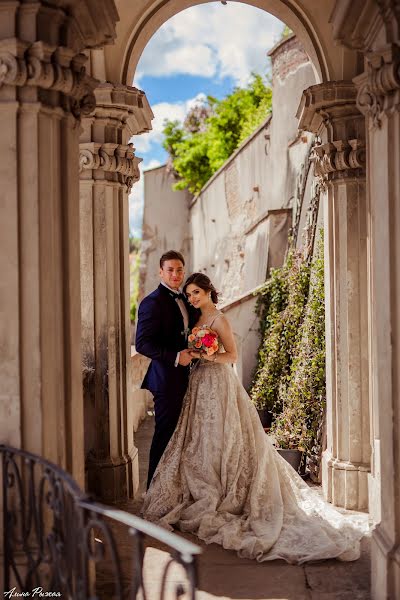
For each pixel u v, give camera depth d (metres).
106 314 5.37
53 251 3.21
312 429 6.08
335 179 5.12
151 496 4.63
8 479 3.11
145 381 4.98
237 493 4.54
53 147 3.19
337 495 5.11
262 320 9.31
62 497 2.68
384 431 3.30
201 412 4.70
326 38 5.09
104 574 3.78
